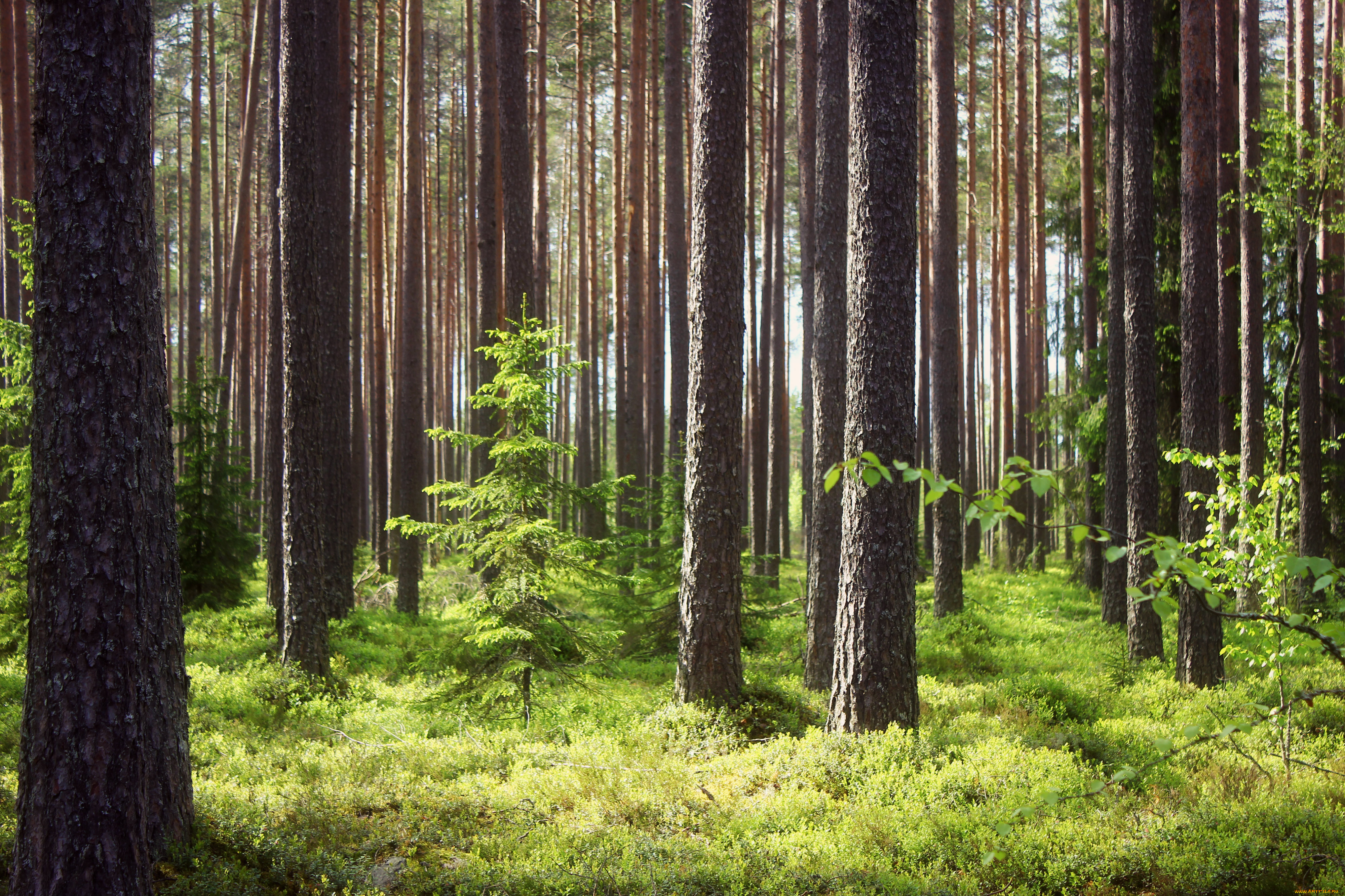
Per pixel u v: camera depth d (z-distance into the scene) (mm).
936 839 6102
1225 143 14977
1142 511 12445
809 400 17500
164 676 5203
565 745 8617
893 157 8250
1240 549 7703
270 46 16812
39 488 4809
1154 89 16938
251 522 19188
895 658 8250
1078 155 22625
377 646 14469
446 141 39406
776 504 27391
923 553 26062
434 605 19828
